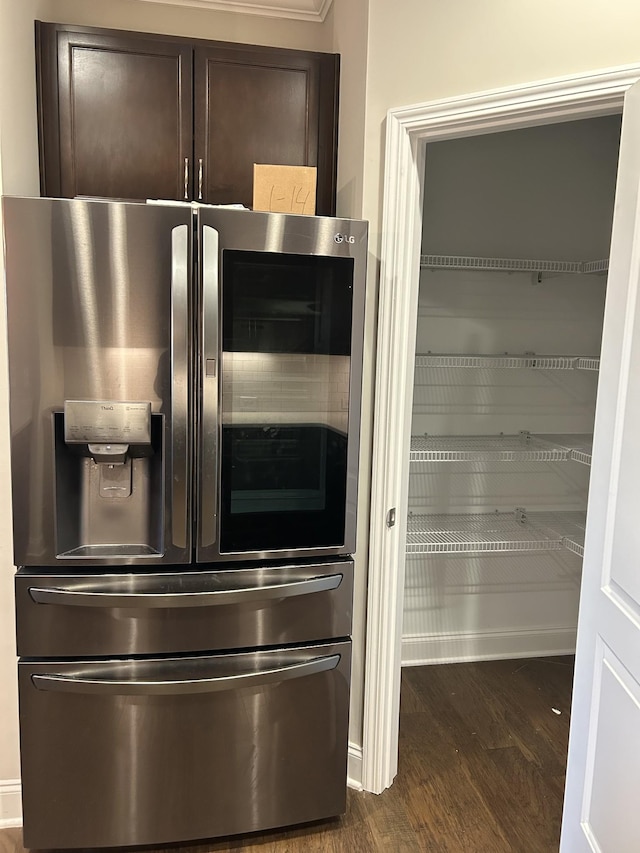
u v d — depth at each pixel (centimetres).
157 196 203
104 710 170
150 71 197
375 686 205
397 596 204
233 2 224
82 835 177
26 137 181
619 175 144
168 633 170
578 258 275
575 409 283
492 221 267
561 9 154
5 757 191
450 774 219
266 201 174
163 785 177
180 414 161
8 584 184
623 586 139
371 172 188
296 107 206
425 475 276
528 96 159
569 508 288
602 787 148
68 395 158
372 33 183
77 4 217
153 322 158
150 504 172
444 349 269
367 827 195
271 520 173
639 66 145
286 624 178
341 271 169
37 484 161
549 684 275
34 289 153
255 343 166
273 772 183
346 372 174
